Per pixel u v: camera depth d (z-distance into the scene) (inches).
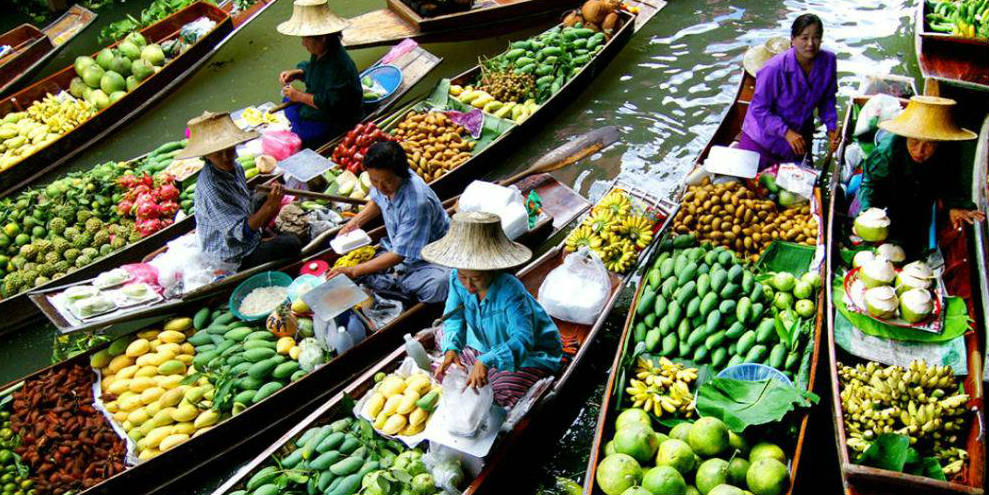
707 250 210.7
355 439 165.3
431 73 338.6
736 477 149.4
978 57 267.4
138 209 239.9
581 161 281.9
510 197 226.7
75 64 312.8
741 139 242.5
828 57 214.8
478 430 156.3
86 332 215.5
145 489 170.2
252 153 269.1
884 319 179.3
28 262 232.5
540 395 169.5
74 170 291.6
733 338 184.7
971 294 183.6
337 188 251.8
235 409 179.3
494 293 150.7
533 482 180.4
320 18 255.8
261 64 355.6
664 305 193.9
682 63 330.0
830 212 208.4
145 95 309.7
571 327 198.7
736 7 366.6
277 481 158.9
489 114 285.6
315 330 191.9
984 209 215.3
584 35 317.7
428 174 260.4
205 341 195.9
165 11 365.1
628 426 158.4
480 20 330.3
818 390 180.2
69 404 182.9
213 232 203.2
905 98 247.3
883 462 146.4
